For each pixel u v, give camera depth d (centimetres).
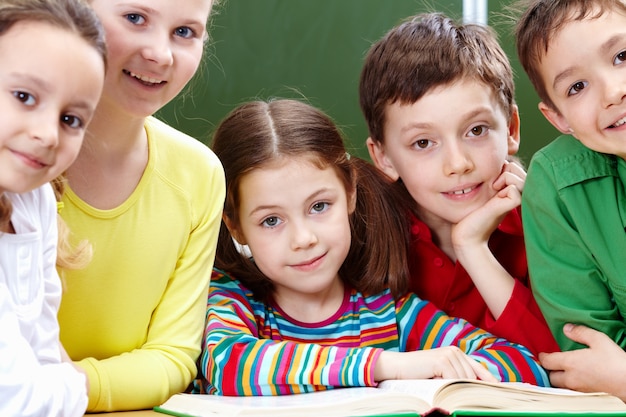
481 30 175
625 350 152
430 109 161
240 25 303
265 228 155
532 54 152
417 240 175
